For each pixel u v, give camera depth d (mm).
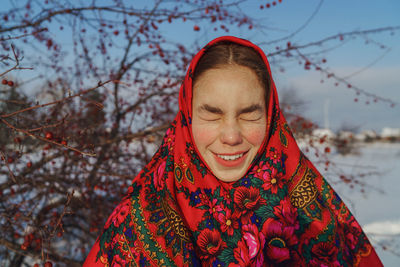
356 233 1043
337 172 3420
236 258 903
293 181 1019
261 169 981
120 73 3234
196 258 925
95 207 2963
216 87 856
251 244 919
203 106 877
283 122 1047
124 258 928
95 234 3281
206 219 932
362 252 1037
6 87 2096
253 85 871
